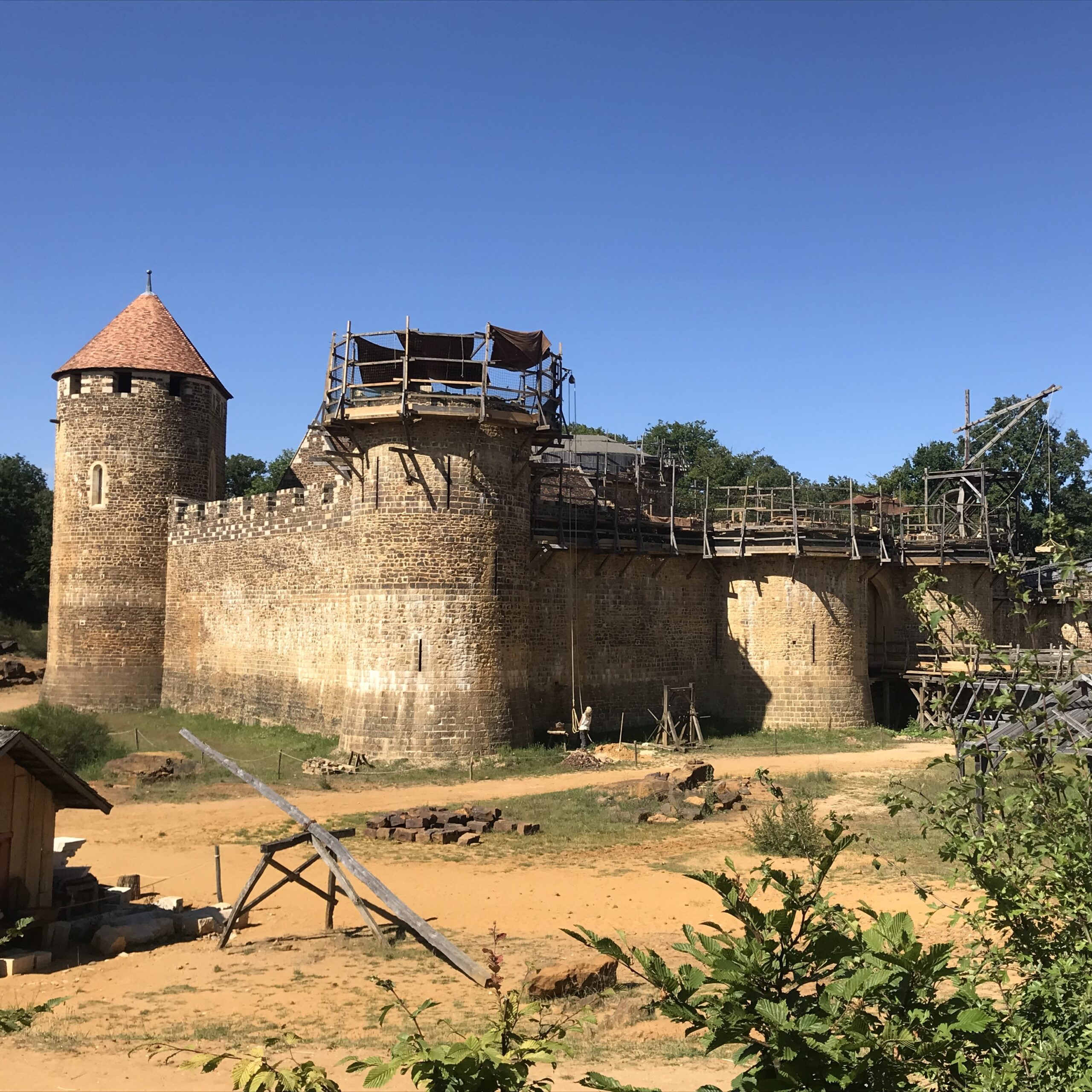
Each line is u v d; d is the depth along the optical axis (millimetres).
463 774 28984
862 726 38500
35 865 15039
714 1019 4602
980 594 42688
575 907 17109
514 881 18766
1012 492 49469
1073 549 7188
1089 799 6703
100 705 42219
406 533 30266
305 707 35688
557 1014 12023
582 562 36469
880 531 39562
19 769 14906
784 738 36500
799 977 4953
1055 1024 5977
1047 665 7961
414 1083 4660
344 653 33969
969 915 7406
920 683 39469
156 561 43281
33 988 13102
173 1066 10125
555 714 35250
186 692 41938
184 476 43969
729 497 45625
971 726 7645
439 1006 12352
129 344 43719
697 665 39562
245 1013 12172
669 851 20953
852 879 18000
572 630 35938
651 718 37938
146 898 17594
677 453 90812
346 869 19078
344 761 29875
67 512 43250
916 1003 5035
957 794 7180
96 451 43000
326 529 35250
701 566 39938
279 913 17031
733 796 25172
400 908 14281
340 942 15352
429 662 29906
